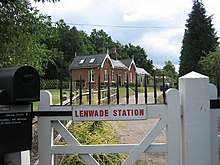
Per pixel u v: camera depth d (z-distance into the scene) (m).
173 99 3.47
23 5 7.30
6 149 2.95
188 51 40.94
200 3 42.25
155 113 3.48
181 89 3.55
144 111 3.47
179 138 3.46
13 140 2.99
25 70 2.96
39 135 3.48
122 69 65.31
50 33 8.47
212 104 3.56
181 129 3.55
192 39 41.31
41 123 3.47
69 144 3.52
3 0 4.39
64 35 72.69
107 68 60.00
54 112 3.47
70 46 73.50
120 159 5.12
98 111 3.47
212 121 3.59
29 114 3.09
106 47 99.00
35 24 7.62
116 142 6.63
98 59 59.12
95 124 6.44
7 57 7.20
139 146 3.49
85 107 3.47
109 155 5.14
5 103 2.94
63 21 8.55
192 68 39.62
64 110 3.48
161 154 6.37
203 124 3.44
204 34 40.62
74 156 4.73
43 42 9.60
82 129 5.80
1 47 7.06
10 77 2.89
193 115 3.44
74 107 3.47
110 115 3.47
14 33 7.18
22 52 7.69
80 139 5.43
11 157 3.29
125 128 10.12
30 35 7.66
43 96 3.50
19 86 2.92
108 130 7.36
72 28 74.94
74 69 60.81
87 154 3.52
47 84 35.78
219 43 41.31
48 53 9.88
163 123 3.47
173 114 3.47
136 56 100.19
